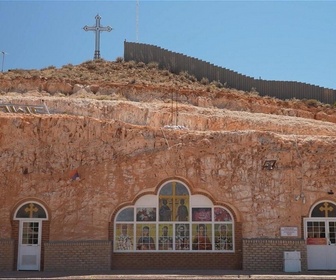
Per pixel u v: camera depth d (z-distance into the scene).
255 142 22.27
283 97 44.53
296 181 22.08
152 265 21.91
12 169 22.30
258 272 20.66
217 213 22.17
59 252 21.53
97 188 22.12
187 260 21.97
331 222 21.95
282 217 21.80
